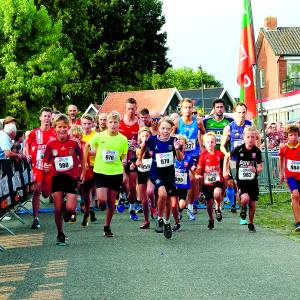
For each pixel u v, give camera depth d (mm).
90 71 56219
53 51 41406
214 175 10164
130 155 11328
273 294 5422
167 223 8852
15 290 5820
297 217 9531
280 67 52000
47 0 49125
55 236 9398
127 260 7176
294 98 40938
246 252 7602
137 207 12664
